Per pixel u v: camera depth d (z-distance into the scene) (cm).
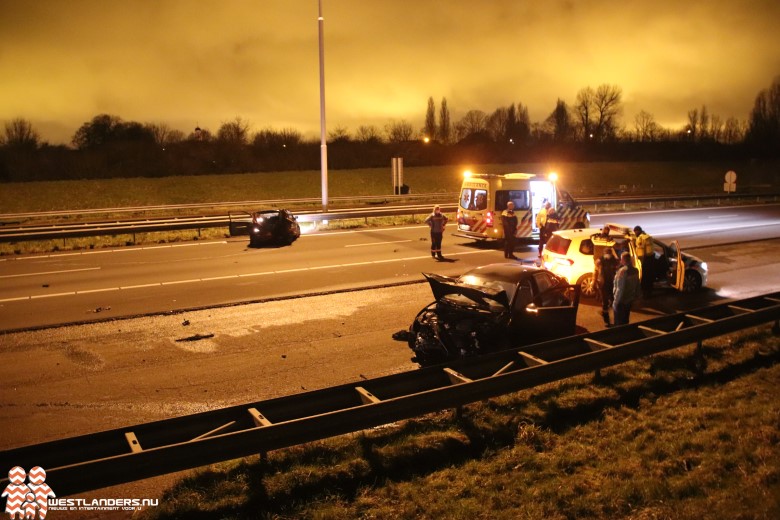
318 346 1078
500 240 2367
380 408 668
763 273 1753
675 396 841
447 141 10044
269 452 667
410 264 1875
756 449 679
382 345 1081
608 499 585
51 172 6556
